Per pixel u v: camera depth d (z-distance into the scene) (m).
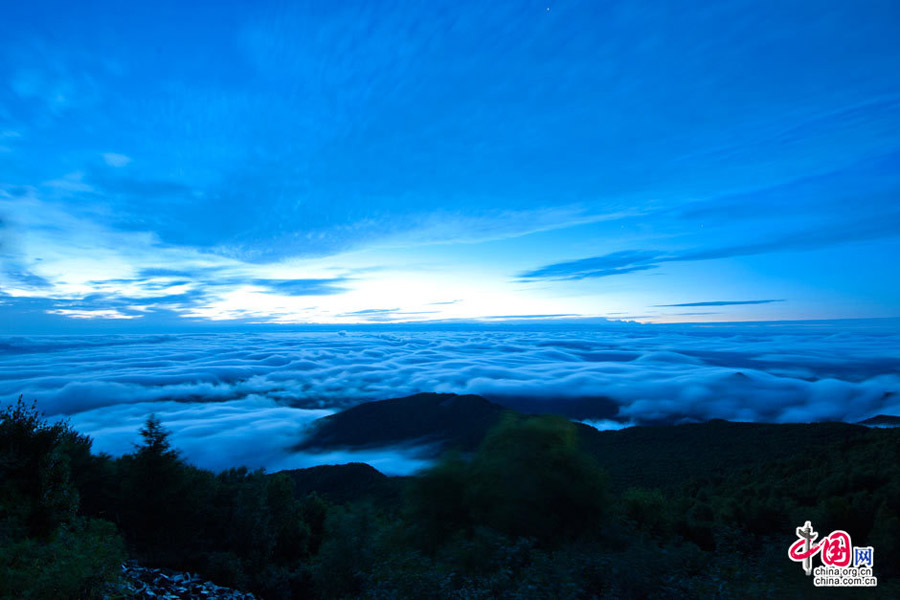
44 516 10.36
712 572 7.29
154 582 9.55
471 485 10.13
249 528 16.08
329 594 9.17
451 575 7.05
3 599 6.29
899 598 6.92
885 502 12.52
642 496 13.42
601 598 6.35
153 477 15.03
